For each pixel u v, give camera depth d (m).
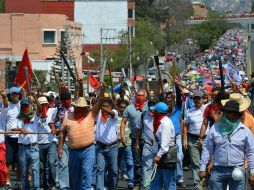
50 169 17.80
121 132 17.80
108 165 17.23
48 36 76.88
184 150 19.16
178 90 18.19
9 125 18.14
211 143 12.50
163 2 154.50
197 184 17.09
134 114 17.78
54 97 22.67
